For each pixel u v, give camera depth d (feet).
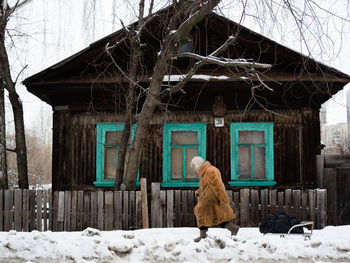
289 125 34.63
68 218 26.32
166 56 27.14
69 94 35.29
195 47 35.86
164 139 35.01
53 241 18.48
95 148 35.35
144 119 28.76
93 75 34.76
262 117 34.73
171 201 26.27
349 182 30.91
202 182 20.48
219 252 17.43
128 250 17.72
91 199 26.50
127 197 26.30
